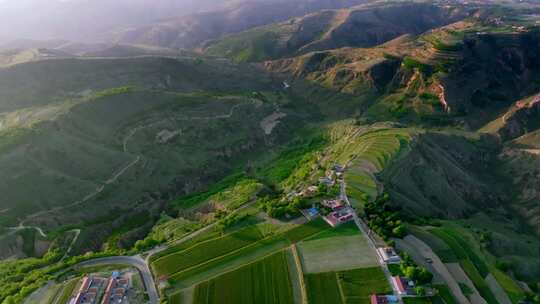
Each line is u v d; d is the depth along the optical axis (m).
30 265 122.00
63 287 103.25
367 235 111.94
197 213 153.62
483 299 97.00
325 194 135.50
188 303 94.38
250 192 151.25
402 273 97.12
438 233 120.50
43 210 154.12
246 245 112.88
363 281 95.75
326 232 114.38
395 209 132.12
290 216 123.62
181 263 108.44
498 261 115.38
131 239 146.75
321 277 97.94
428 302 89.19
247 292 96.75
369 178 148.25
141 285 102.56
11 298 99.06
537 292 107.06
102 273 107.94
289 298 93.81
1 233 142.00
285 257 106.25
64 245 140.38
